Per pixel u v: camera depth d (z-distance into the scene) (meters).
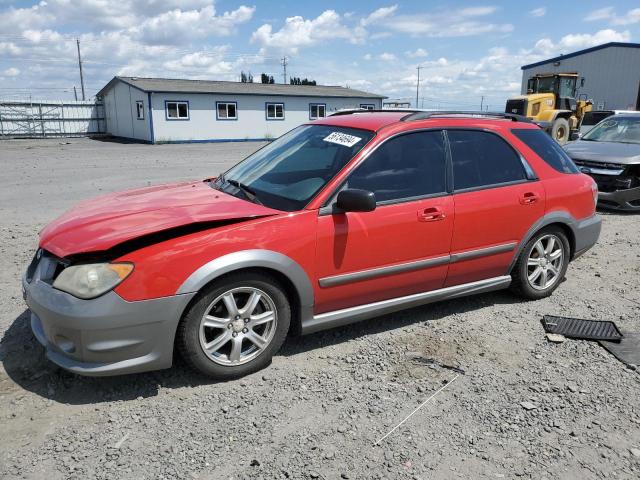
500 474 2.65
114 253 3.13
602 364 3.78
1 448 2.77
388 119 4.25
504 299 5.00
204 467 2.66
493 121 4.69
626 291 5.24
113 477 2.58
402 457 2.76
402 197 3.96
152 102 30.36
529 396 3.35
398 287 4.05
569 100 22.39
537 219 4.66
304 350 3.91
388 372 3.61
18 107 35.66
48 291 3.13
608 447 2.87
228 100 32.97
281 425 3.01
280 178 4.00
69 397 3.24
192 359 3.31
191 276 3.15
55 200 10.14
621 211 9.33
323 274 3.64
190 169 16.09
